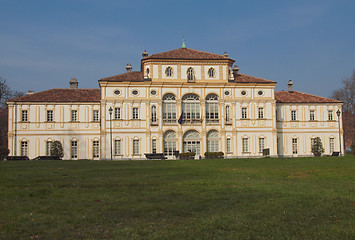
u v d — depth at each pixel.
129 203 16.88
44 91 71.50
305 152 73.81
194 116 68.81
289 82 80.25
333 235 12.22
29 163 41.41
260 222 13.69
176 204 16.61
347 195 18.84
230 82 69.19
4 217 14.34
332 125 74.94
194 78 68.62
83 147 68.75
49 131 68.19
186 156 64.44
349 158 48.47
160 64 68.12
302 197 18.23
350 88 96.94
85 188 20.98
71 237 12.04
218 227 13.06
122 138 66.50
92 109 69.56
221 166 37.44
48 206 16.19
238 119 69.31
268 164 39.59
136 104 67.19
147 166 37.16
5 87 81.88
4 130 97.81
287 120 73.81
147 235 12.21
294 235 12.27
